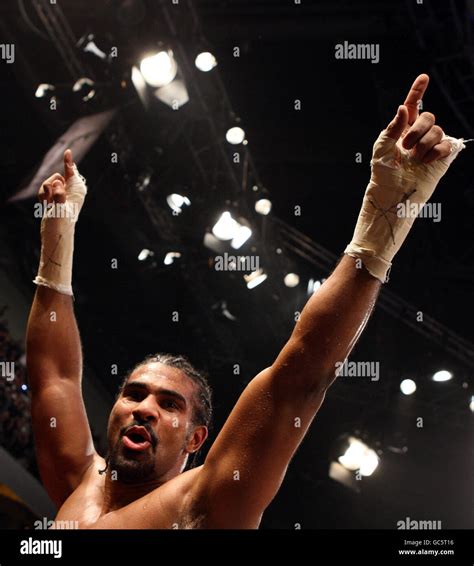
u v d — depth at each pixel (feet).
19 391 39.78
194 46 35.22
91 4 35.24
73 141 34.91
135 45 34.09
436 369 46.11
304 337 8.27
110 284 48.01
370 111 45.34
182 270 43.21
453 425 43.75
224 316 45.96
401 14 38.04
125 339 49.62
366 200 8.53
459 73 35.47
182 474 8.99
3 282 44.52
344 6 38.75
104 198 40.22
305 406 8.23
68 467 10.50
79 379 11.15
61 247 11.27
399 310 45.06
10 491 36.83
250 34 41.45
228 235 38.55
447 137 8.62
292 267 43.68
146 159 38.01
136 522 8.66
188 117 36.52
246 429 8.25
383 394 44.83
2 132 44.68
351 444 43.11
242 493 8.11
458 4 33.01
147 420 9.47
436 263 47.01
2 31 39.45
